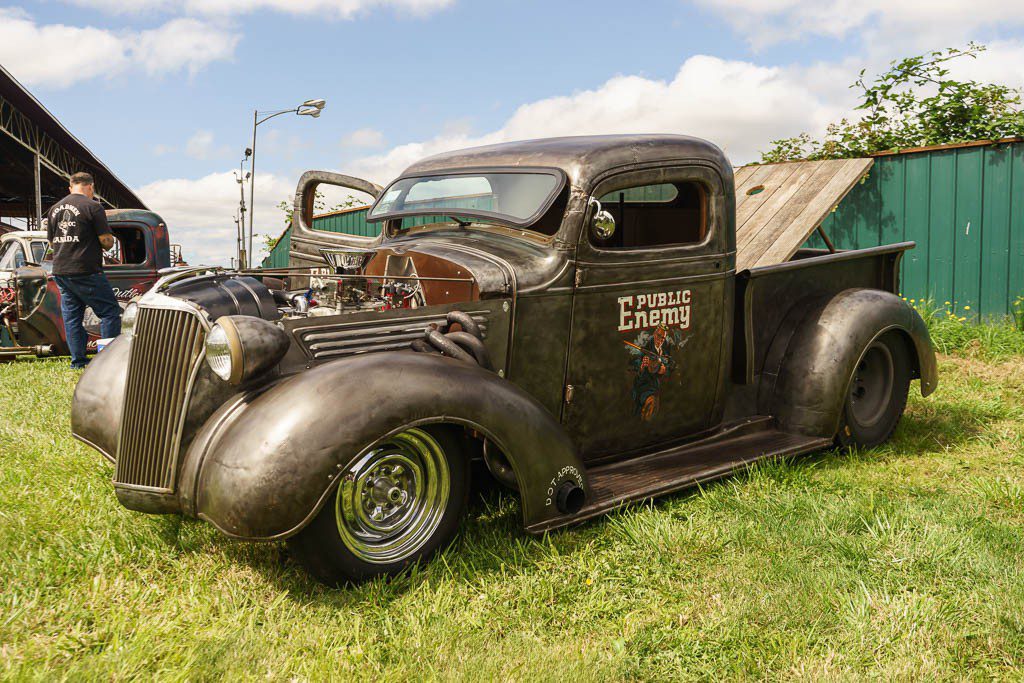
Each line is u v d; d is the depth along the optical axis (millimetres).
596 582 2520
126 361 3021
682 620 2293
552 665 1998
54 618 2232
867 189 8266
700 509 3143
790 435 3859
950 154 7730
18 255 8234
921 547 2674
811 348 3861
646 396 3410
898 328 4066
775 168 6875
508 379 3000
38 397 4969
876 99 9336
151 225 8773
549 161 3236
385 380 2398
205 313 2506
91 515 2949
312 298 3168
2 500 3068
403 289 3176
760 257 5621
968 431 4434
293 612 2297
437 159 3887
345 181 4633
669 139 3434
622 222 4453
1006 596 2311
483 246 3250
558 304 3088
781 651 2119
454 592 2434
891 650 2100
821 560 2666
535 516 2686
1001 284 7512
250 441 2256
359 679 1971
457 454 2633
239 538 2227
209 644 2053
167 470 2449
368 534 2488
